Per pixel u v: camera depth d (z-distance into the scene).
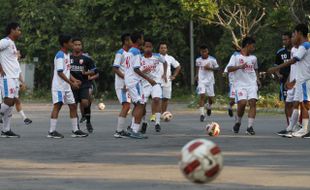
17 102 33.41
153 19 65.75
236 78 28.06
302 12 52.16
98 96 69.44
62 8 71.31
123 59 26.70
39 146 23.67
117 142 24.89
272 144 23.81
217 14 56.12
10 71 26.53
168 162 19.33
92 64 28.86
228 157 20.25
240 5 55.75
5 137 26.95
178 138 26.41
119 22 66.94
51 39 70.56
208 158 10.85
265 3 54.97
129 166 18.56
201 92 36.50
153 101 29.69
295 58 25.64
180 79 71.00
